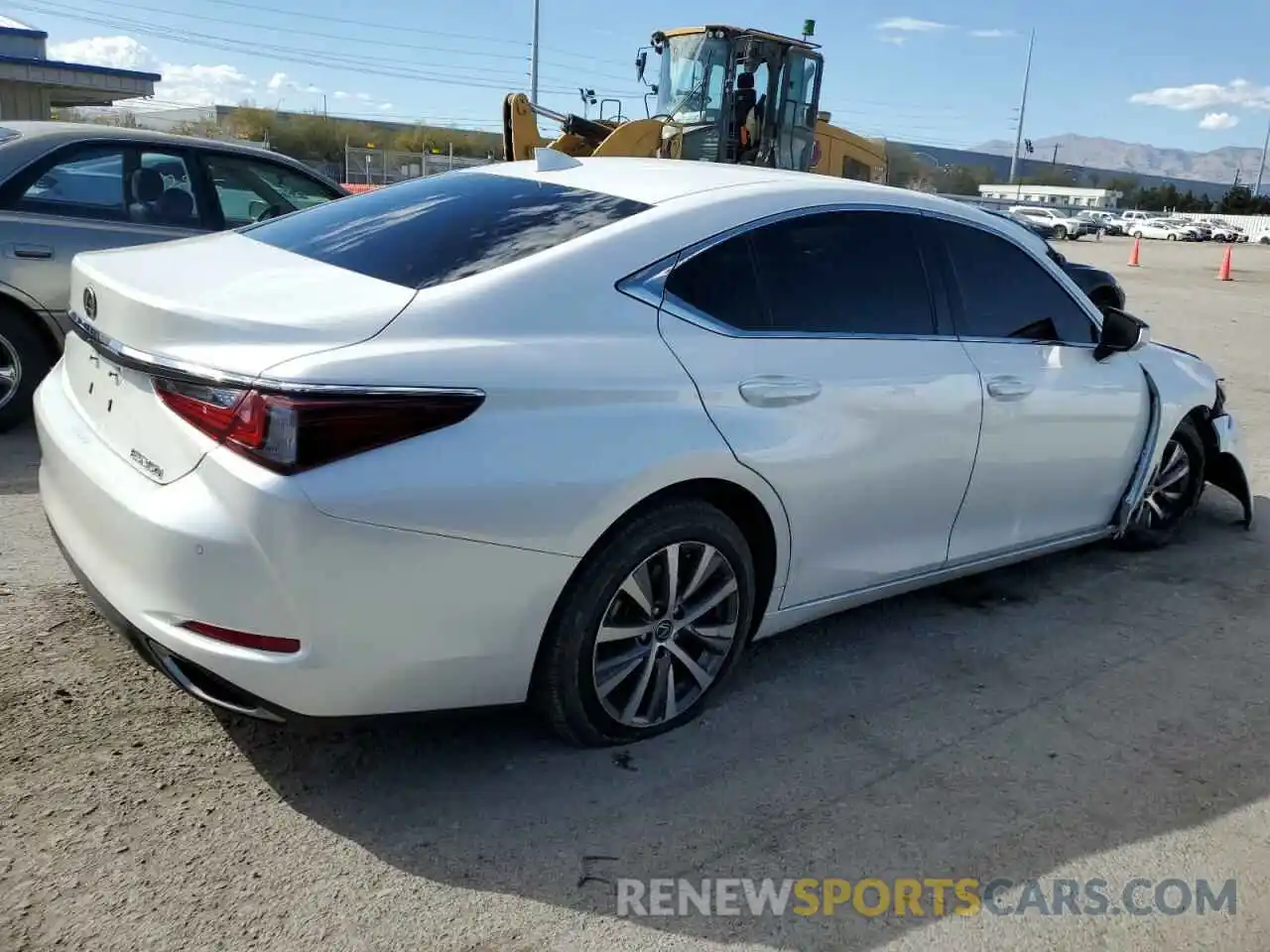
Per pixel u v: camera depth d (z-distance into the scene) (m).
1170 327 14.33
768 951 2.35
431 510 2.44
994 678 3.69
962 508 3.80
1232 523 5.63
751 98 13.28
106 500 2.58
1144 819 2.92
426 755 2.97
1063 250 38.59
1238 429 5.32
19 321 5.51
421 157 29.83
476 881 2.49
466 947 2.29
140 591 2.49
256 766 2.86
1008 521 4.04
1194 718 3.49
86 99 21.11
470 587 2.55
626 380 2.78
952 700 3.51
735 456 2.96
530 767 2.95
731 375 3.00
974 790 3.00
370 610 2.43
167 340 2.53
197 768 2.83
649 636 3.00
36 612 3.60
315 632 2.39
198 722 3.03
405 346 2.52
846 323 3.40
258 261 3.03
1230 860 2.77
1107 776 3.11
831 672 3.65
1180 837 2.85
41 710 3.02
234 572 2.36
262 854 2.53
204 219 6.11
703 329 3.02
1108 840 2.81
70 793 2.68
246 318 2.51
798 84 13.66
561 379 2.67
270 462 2.33
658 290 2.98
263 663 2.40
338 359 2.41
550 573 2.65
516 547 2.57
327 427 2.34
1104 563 4.92
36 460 5.24
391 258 2.95
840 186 3.58
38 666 3.25
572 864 2.57
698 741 3.14
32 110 18.66
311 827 2.64
